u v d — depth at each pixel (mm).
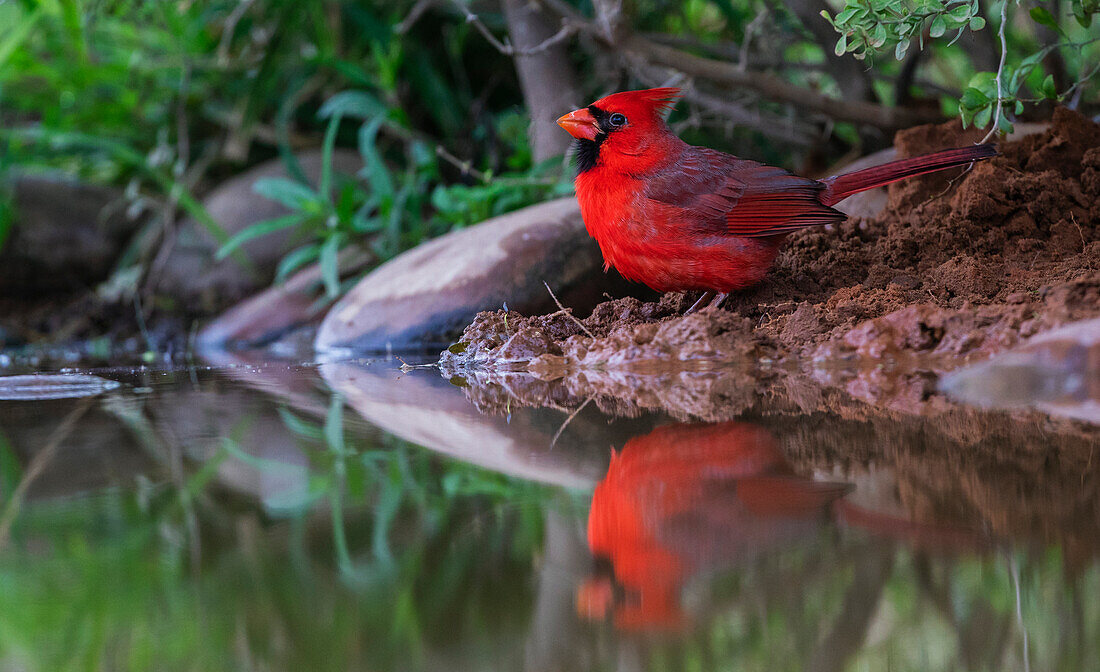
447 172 15766
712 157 8281
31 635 2664
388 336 10516
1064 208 8953
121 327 14484
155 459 4801
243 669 2475
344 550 3324
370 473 4473
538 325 9000
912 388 6293
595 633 2650
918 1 8000
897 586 2930
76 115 16188
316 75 16141
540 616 2746
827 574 3033
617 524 3584
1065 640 2604
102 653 2568
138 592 2951
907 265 8930
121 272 15453
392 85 14469
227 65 16016
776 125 13570
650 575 3066
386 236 13672
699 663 2496
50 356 11836
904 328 7180
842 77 12266
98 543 3418
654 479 4223
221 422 5875
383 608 2811
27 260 15500
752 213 8086
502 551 3299
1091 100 12320
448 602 2887
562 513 3748
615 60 13945
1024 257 8695
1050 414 5355
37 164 16578
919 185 9805
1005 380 6008
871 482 4070
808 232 9430
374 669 2455
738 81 11711
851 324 7582
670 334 7840
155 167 15984
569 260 10367
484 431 5430
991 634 2623
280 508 3848
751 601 2848
